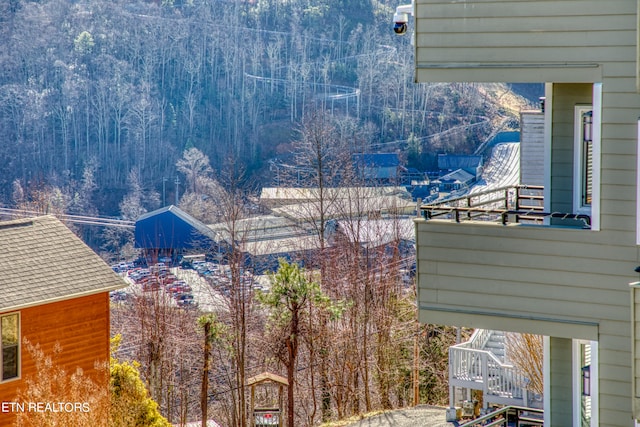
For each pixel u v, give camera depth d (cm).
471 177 9900
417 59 1167
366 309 3256
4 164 11425
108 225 9619
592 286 1079
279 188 6084
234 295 3453
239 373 3186
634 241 1055
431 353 3195
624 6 1052
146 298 3784
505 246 1128
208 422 3052
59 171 11531
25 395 1956
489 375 2092
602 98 1066
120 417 2172
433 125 12019
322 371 3105
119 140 11850
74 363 2050
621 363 1066
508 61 1117
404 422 2275
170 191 11644
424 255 1180
